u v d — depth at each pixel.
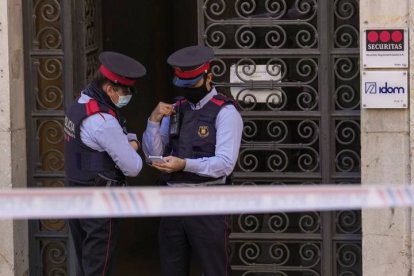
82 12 9.27
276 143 9.14
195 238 8.05
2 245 8.99
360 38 8.67
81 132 7.89
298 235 9.17
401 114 8.67
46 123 9.30
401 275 8.78
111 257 8.03
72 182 8.00
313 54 9.03
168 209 6.11
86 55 9.40
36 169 9.32
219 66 9.17
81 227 8.06
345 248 9.16
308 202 6.16
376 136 8.72
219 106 8.07
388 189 6.16
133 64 7.95
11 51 8.91
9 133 8.89
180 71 7.93
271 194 6.15
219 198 6.17
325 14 8.97
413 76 8.60
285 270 9.23
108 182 7.92
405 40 8.59
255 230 9.23
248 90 9.15
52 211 6.06
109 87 7.91
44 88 9.27
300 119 9.11
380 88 8.65
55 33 9.24
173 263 8.22
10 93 8.89
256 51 9.09
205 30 9.14
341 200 6.11
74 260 9.34
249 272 9.26
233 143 8.01
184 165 7.92
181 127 8.14
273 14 9.07
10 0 8.88
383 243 8.78
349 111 9.03
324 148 9.07
